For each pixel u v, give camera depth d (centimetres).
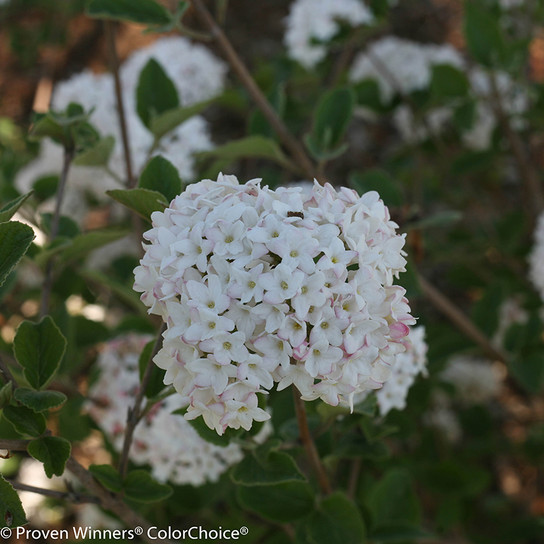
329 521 58
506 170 110
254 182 51
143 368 55
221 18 66
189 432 61
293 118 96
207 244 49
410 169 98
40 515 78
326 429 56
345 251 49
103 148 63
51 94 116
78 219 84
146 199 52
